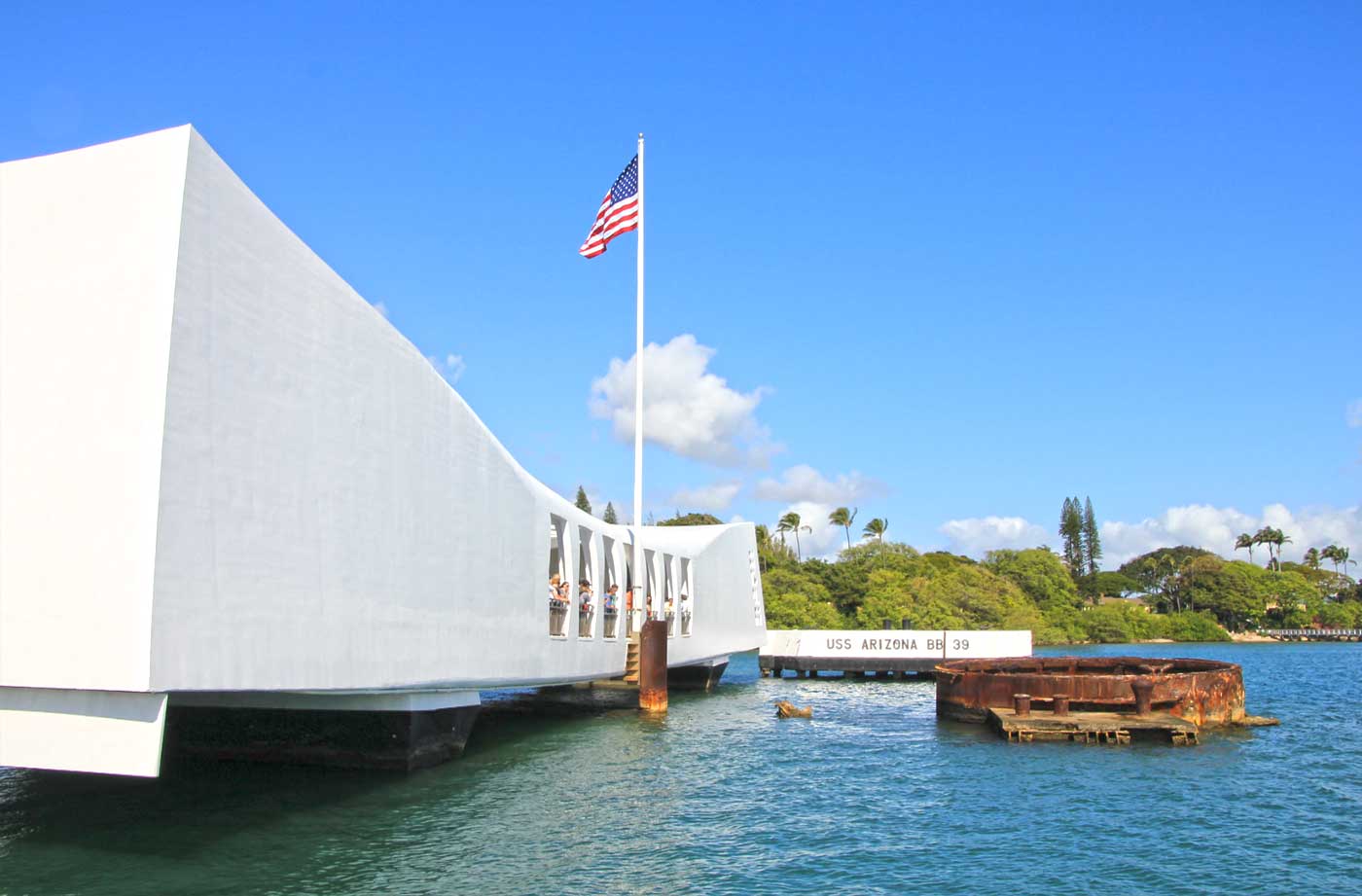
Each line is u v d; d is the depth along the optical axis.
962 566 103.62
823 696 43.50
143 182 13.09
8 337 13.48
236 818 16.77
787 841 16.64
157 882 13.16
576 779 21.33
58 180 13.57
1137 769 23.69
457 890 13.36
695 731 30.09
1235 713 31.56
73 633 12.46
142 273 12.86
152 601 12.13
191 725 21.23
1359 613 129.75
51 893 12.64
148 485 12.34
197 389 13.08
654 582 37.00
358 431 17.19
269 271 14.79
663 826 17.41
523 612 24.12
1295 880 14.62
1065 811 19.03
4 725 13.02
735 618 48.75
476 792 19.42
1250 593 128.12
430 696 21.20
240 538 13.90
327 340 16.31
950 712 33.09
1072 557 157.75
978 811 19.00
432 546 19.72
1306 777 22.55
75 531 12.66
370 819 16.95
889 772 23.12
